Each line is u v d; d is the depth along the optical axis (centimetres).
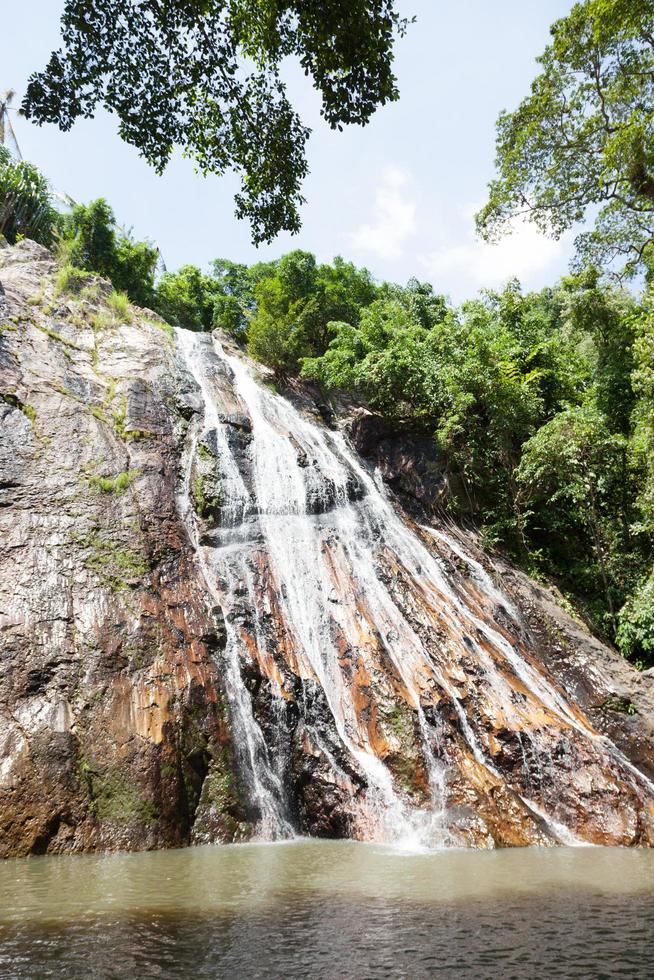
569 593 1855
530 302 2897
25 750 812
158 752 872
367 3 770
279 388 2184
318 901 500
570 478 1920
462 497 2055
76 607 992
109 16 781
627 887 567
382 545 1589
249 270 3194
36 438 1223
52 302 1662
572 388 2456
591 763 1097
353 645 1198
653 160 1908
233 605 1175
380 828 900
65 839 772
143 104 847
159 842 808
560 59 1962
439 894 530
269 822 913
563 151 2097
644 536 1875
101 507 1177
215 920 442
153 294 2734
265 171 933
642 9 1778
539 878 607
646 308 2050
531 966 348
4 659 888
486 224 2325
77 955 366
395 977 331
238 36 820
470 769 1002
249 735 984
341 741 1030
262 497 1548
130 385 1516
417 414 2162
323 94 831
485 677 1245
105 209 2545
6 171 2534
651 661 1653
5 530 1044
